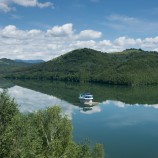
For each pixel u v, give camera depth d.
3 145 28.52
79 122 120.69
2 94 31.69
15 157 28.42
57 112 43.09
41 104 162.12
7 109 30.89
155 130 107.12
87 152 45.34
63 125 42.25
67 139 41.97
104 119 126.81
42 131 40.62
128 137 97.81
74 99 185.62
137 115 135.75
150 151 83.88
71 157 41.16
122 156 79.75
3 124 30.20
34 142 31.70
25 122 32.56
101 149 61.94
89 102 168.25
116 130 107.31
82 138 96.44
